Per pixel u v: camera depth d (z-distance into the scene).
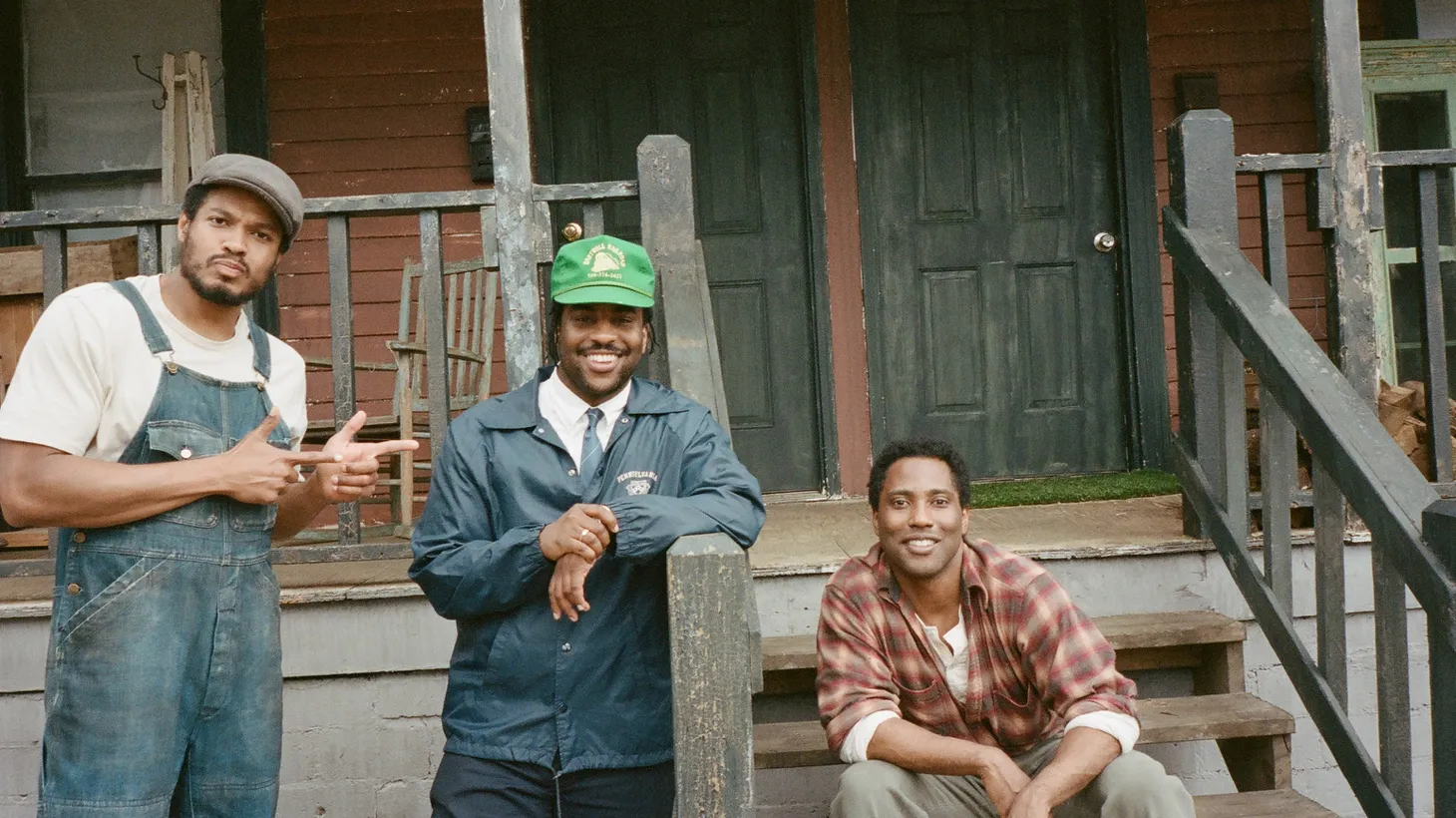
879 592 2.29
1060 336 5.01
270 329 4.81
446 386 2.85
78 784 1.74
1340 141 3.03
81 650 1.75
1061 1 4.97
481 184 4.86
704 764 1.62
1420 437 3.46
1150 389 4.93
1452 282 5.08
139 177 4.92
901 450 2.30
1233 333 2.71
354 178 4.85
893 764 2.16
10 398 1.75
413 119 4.86
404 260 4.87
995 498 4.21
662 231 2.71
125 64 4.91
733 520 1.94
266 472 1.79
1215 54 4.95
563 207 4.93
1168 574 3.01
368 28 4.86
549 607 1.97
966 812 2.22
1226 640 2.79
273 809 1.95
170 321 1.85
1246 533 2.81
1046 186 5.00
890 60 4.93
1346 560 2.95
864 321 4.94
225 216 1.81
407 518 3.65
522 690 1.97
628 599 1.98
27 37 4.91
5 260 3.38
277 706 1.95
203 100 4.70
